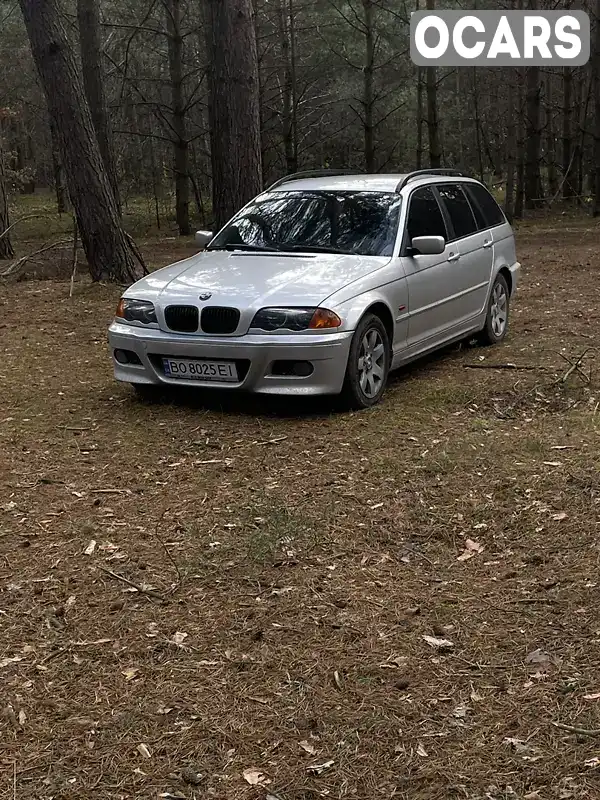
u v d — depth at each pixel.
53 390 7.78
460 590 4.09
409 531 4.71
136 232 28.44
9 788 2.86
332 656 3.57
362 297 6.75
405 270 7.38
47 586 4.20
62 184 38.41
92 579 4.26
